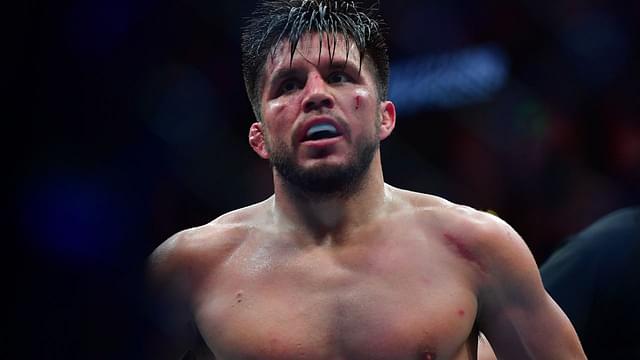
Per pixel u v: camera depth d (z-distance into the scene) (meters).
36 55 4.95
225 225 7.96
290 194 7.68
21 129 4.62
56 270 4.03
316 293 7.31
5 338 3.79
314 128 7.30
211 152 18.36
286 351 7.11
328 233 7.63
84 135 5.26
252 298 7.37
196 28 18.89
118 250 4.46
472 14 22.92
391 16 22.31
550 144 22.22
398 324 7.12
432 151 22.16
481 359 8.71
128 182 5.71
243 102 19.34
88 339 3.91
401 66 22.31
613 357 9.62
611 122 22.14
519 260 7.52
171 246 7.79
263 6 8.12
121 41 11.38
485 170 22.09
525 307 7.58
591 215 21.31
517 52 22.97
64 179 4.72
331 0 7.88
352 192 7.61
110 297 4.07
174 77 17.97
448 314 7.21
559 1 23.58
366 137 7.48
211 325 7.40
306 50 7.51
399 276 7.35
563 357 7.64
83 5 5.92
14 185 4.33
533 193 21.89
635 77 22.55
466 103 22.36
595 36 23.38
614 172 21.70
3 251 4.00
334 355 7.10
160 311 6.25
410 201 7.96
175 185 17.17
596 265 9.59
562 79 22.91
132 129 7.08
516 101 22.58
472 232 7.55
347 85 7.53
